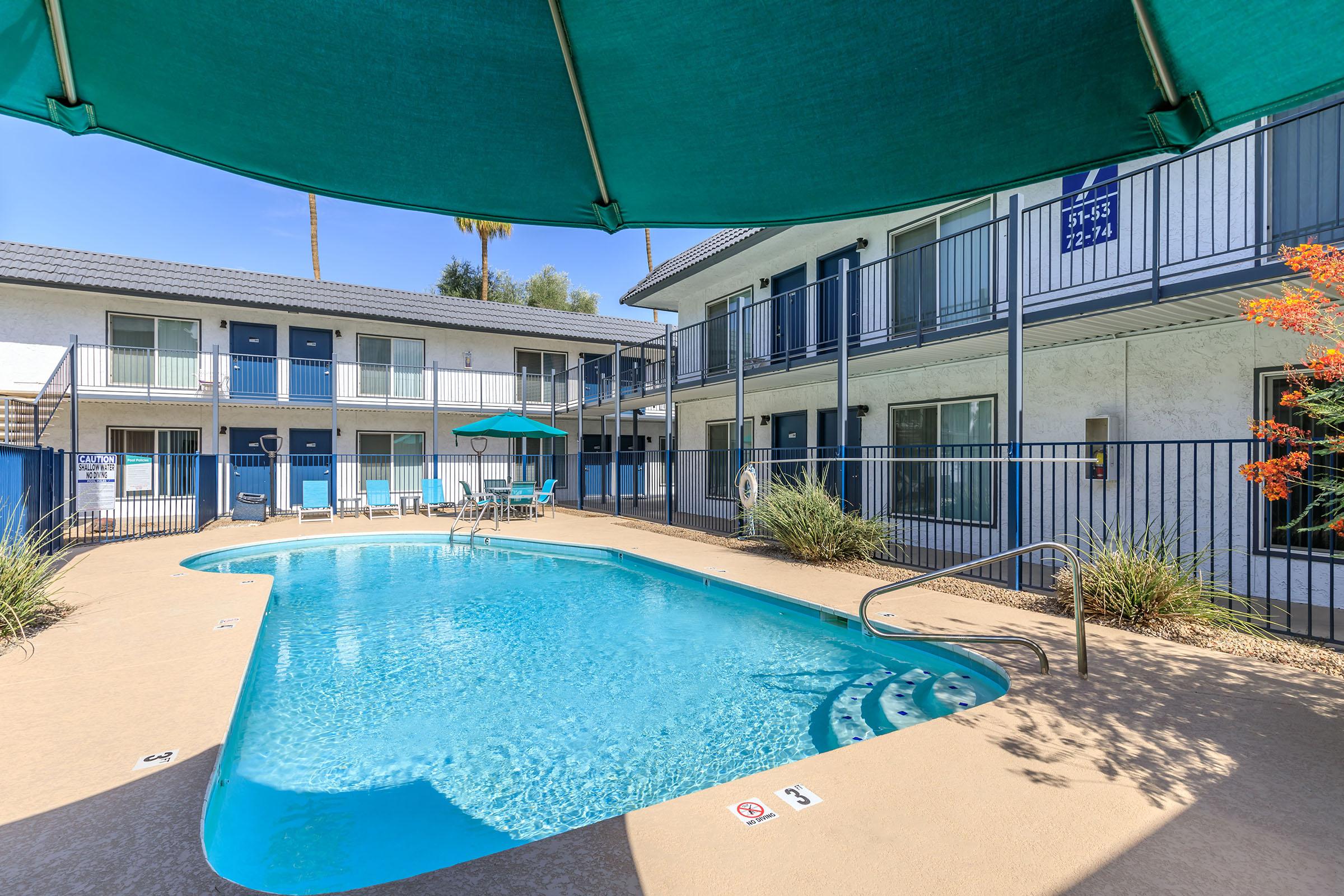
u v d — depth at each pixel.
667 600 7.43
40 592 5.73
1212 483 5.12
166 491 12.88
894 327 9.96
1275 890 2.01
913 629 5.13
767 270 12.84
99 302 14.31
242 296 15.58
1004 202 8.22
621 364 20.47
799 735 3.89
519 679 4.86
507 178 1.88
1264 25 1.30
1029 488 6.59
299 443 16.39
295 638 5.96
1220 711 3.42
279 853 2.76
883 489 10.15
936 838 2.29
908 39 1.51
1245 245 5.75
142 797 2.58
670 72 1.55
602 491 17.23
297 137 1.67
